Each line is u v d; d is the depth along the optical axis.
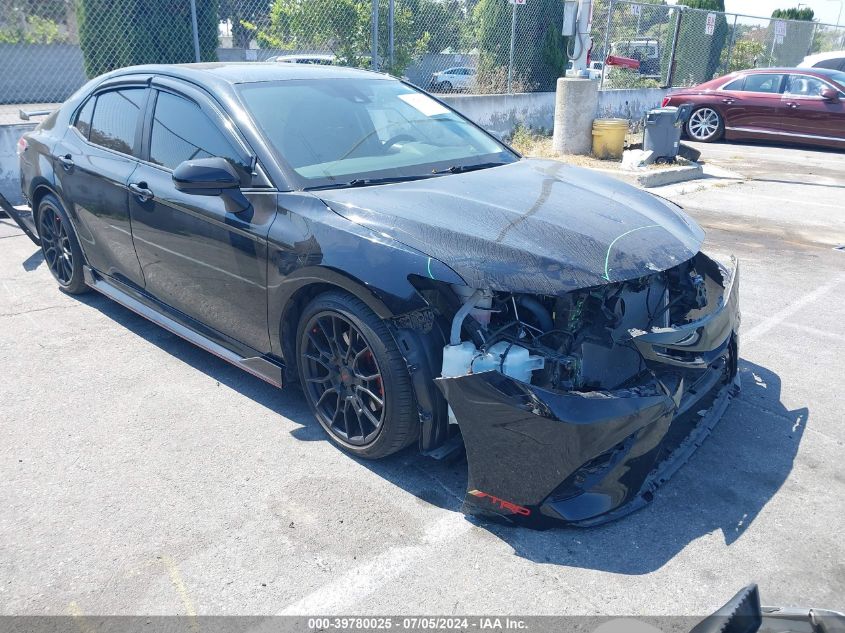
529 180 3.59
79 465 3.12
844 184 10.18
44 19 9.80
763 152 13.32
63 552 2.59
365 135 3.73
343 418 3.24
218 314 3.66
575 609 2.34
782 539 2.70
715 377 3.19
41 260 6.07
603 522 2.60
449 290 2.74
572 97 11.02
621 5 16.27
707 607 2.35
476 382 2.57
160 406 3.65
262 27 10.18
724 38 20.16
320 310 3.06
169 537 2.67
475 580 2.47
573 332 2.76
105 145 4.37
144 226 3.94
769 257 6.55
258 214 3.26
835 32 24.69
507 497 2.62
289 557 2.57
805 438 3.43
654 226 3.20
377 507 2.86
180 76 3.95
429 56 12.02
